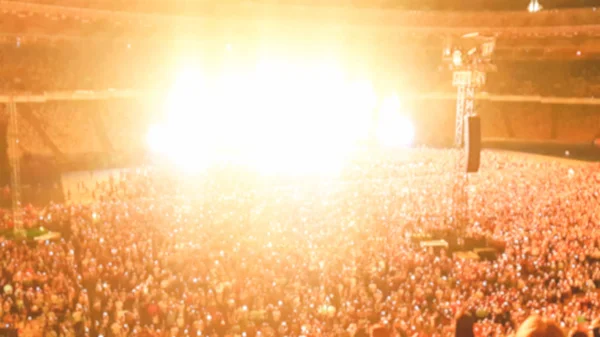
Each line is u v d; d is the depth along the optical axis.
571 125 64.94
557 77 66.62
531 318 4.15
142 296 21.19
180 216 29.88
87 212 30.62
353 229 28.30
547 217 30.06
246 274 23.27
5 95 45.41
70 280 21.86
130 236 25.91
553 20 57.75
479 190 36.47
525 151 58.16
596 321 7.11
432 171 44.69
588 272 23.91
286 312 20.80
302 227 28.62
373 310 20.45
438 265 24.64
